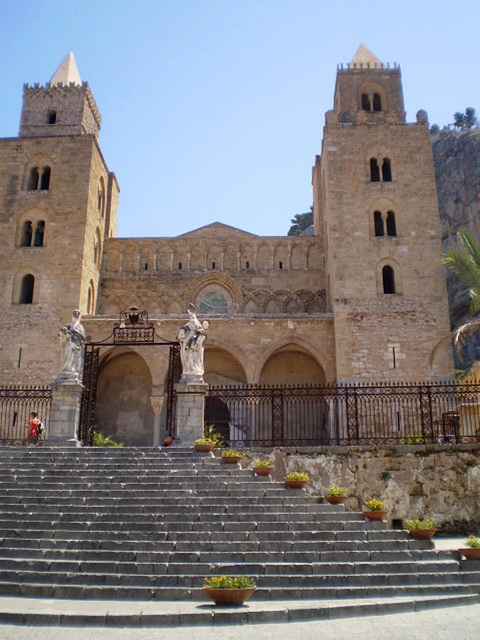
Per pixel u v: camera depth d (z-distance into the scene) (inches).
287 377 1790.1
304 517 647.1
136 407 1801.2
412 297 1711.4
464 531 863.1
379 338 1674.5
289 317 1718.8
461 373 1979.6
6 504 679.7
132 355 1814.7
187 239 2074.3
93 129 2144.4
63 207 1833.2
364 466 889.5
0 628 429.7
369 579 534.6
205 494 709.3
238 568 542.6
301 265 2059.5
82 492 713.6
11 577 533.3
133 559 559.2
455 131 3078.2
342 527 628.4
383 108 1991.9
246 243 2073.1
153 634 416.2
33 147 1900.8
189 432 978.1
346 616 466.3
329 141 1865.2
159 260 2064.5
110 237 2100.1
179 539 597.6
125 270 2055.9
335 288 1722.4
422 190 1814.7
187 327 1045.8
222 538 599.5
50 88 2036.2
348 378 1633.9
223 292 2041.1
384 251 1756.9
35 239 1852.9
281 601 493.4
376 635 408.8
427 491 878.4
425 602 494.3
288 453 898.1
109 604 482.3
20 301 1768.0
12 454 867.4
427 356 1659.7
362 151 1855.3
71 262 1779.0
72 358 1046.4
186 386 995.3
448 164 2861.7
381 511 649.6
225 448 900.6
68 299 1744.6
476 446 894.4
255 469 786.8
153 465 807.1
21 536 611.8
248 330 1713.8
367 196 1812.3
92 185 1903.3
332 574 542.0
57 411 1002.7
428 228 1775.3
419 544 600.1
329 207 1801.2
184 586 517.0
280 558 565.0
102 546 582.6
